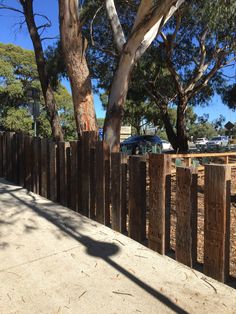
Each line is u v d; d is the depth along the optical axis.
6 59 30.14
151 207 4.20
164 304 3.11
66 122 29.81
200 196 7.35
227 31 16.59
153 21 6.89
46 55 19.36
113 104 7.80
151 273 3.67
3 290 3.39
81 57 7.68
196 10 12.59
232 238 4.89
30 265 3.89
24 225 5.18
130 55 7.49
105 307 3.08
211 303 3.11
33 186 7.29
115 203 4.87
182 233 3.84
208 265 3.56
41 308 3.09
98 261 3.97
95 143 5.22
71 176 5.92
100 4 12.73
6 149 8.84
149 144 22.95
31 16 10.64
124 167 4.75
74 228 5.04
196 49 20.12
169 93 22.62
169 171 4.10
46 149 6.69
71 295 3.29
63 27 7.54
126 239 4.60
